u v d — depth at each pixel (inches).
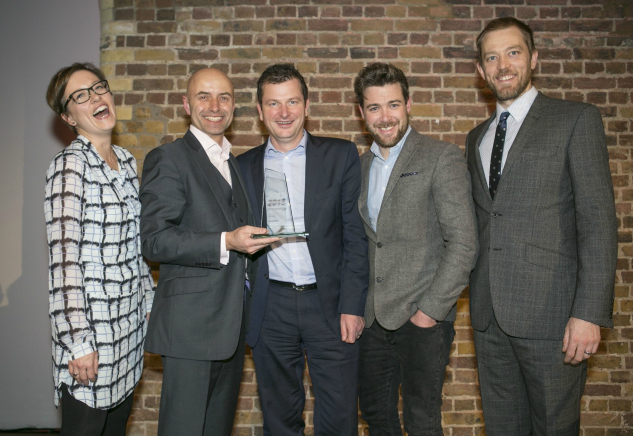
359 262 71.2
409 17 99.1
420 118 99.2
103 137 65.4
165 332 61.7
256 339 70.6
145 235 61.2
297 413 74.5
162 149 63.8
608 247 57.6
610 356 98.3
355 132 99.0
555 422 62.1
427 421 67.2
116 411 64.3
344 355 71.0
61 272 57.4
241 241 58.5
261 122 99.0
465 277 63.0
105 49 99.7
